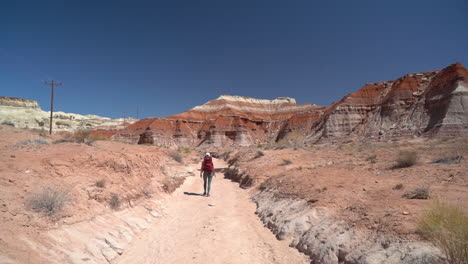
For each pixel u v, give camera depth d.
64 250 4.99
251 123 129.75
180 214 10.34
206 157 14.60
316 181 11.13
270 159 22.03
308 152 26.25
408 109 56.41
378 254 4.80
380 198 7.58
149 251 6.62
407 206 6.32
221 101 163.62
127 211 8.45
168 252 6.63
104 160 10.80
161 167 16.56
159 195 11.78
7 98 95.25
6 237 4.39
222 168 33.09
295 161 20.19
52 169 8.34
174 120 125.62
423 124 48.66
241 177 20.30
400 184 8.54
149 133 110.06
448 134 40.94
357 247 5.35
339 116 66.88
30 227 5.07
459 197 6.56
